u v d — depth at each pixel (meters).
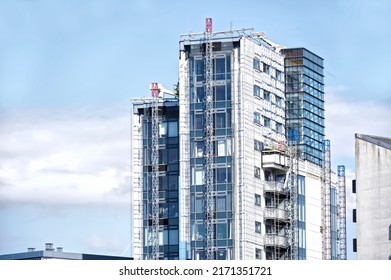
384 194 174.88
